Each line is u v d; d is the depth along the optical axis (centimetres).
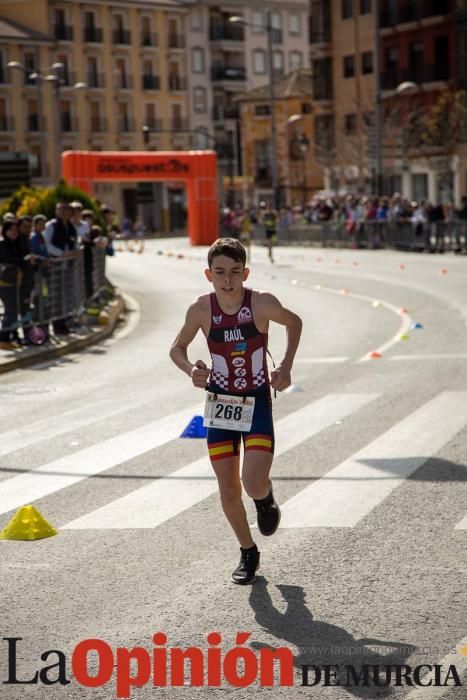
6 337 4512
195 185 15725
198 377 1518
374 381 3425
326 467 2291
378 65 13225
